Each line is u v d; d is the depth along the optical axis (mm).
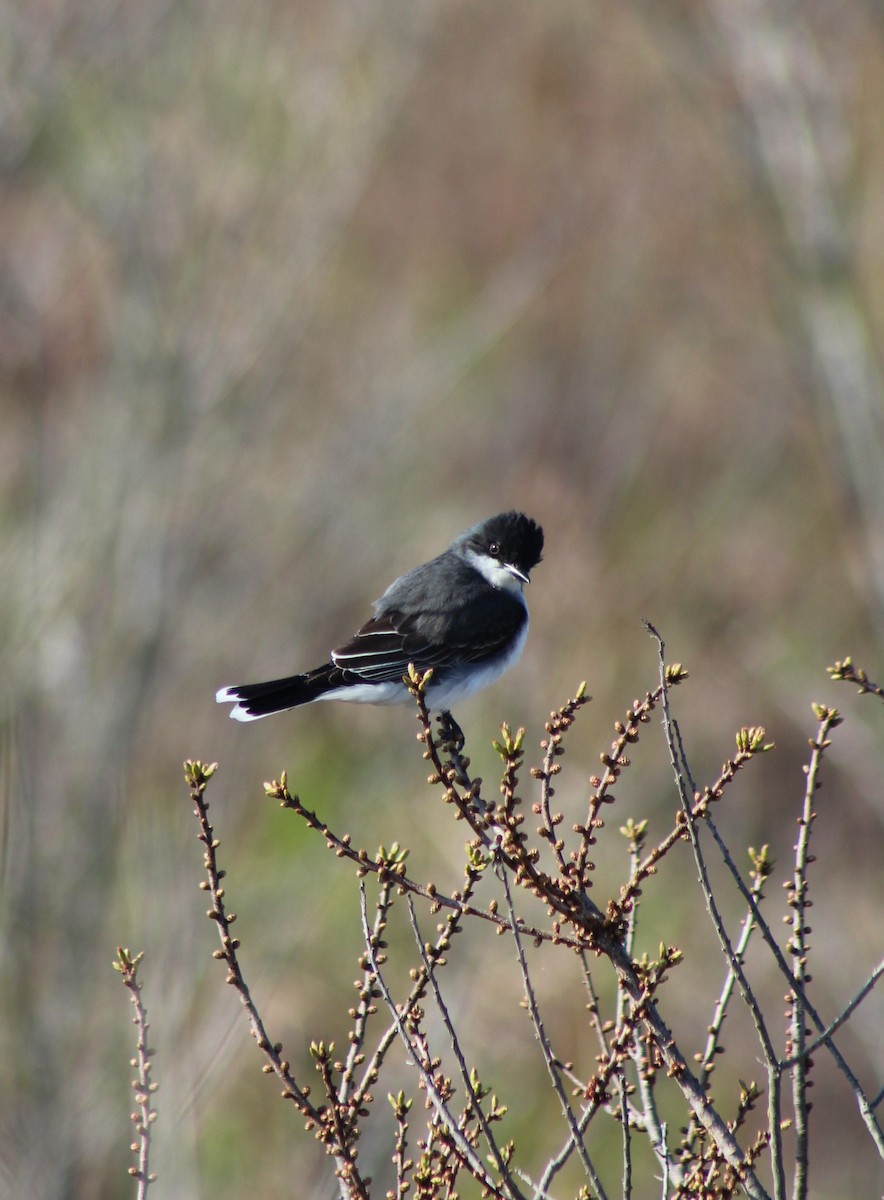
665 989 13531
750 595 17078
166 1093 8555
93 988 10031
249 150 12711
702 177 18938
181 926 9641
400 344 16156
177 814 11484
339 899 13219
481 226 19016
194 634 12477
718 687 16484
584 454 17703
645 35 17922
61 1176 9328
